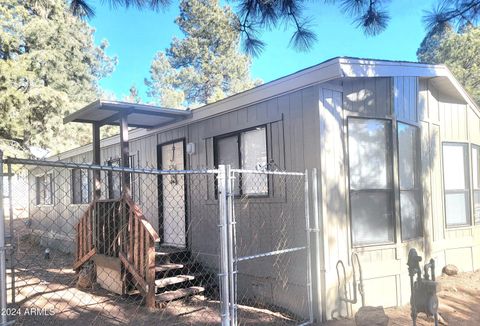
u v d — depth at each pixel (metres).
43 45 18.38
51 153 16.39
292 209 5.42
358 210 5.45
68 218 11.39
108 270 6.56
